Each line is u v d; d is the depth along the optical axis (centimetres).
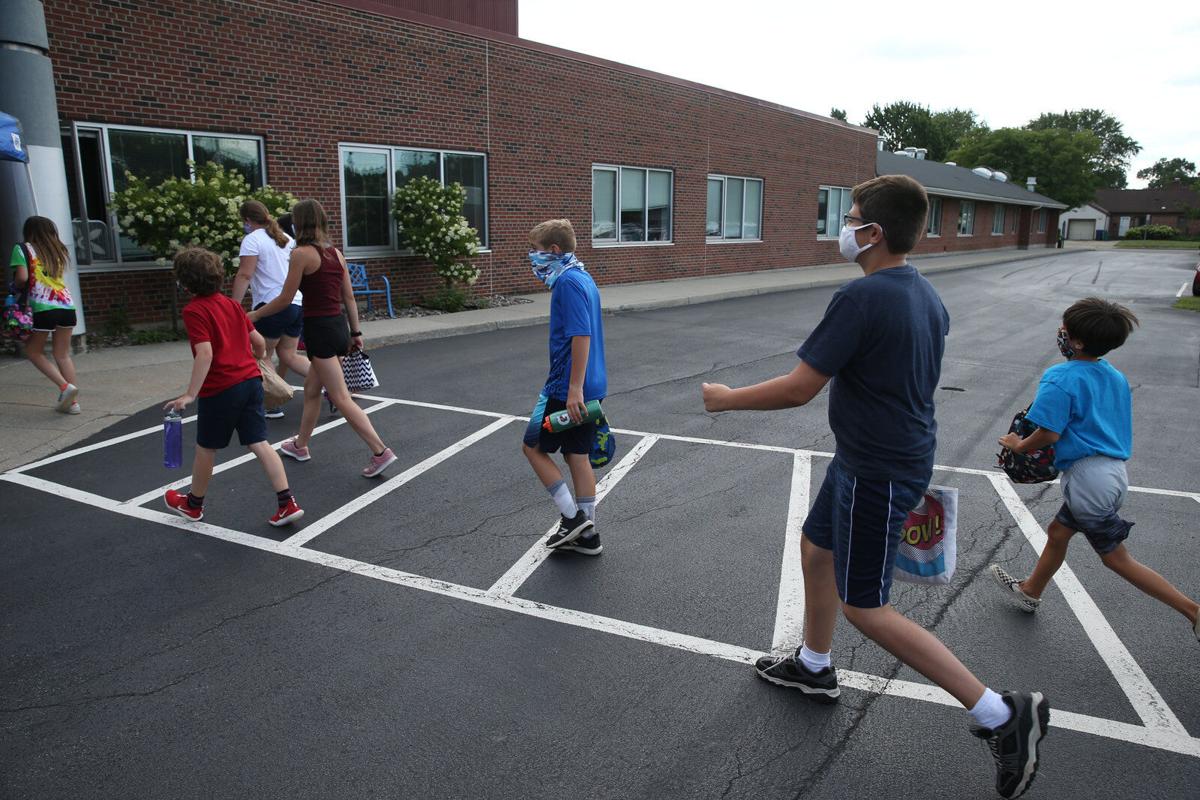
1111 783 279
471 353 1043
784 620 389
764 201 2380
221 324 452
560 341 425
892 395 267
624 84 1811
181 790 270
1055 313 1645
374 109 1312
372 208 1343
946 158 7531
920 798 273
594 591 414
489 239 1549
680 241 2073
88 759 284
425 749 292
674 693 329
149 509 508
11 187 833
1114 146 10262
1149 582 346
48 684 327
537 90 1599
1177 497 568
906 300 264
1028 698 261
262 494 537
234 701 318
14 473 566
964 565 454
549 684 334
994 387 923
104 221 1032
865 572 274
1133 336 1362
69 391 677
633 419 754
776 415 775
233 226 996
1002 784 264
